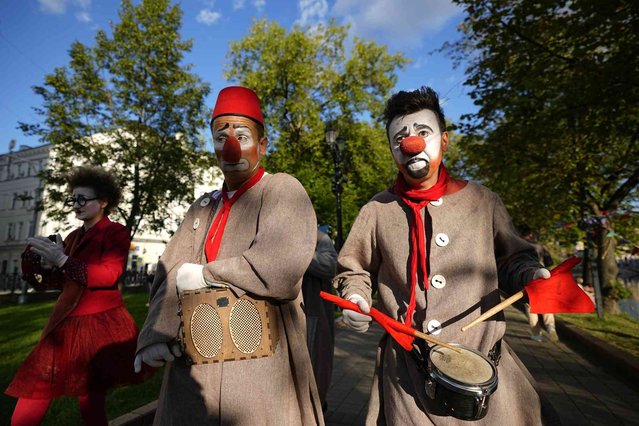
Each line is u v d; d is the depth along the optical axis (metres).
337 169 10.47
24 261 2.77
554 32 6.46
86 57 13.55
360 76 20.81
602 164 9.61
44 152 34.22
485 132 8.97
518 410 1.59
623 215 9.04
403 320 1.77
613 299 10.30
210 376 1.56
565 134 7.68
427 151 1.79
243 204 1.80
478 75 7.93
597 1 5.44
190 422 1.55
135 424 2.98
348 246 2.00
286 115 20.11
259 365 1.57
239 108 1.84
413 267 1.75
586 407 3.84
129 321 2.72
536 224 11.79
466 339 1.62
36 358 2.44
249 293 1.59
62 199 13.55
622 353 5.23
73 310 2.53
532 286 1.54
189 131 14.91
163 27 14.26
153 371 2.71
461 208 1.80
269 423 1.54
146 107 14.37
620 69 5.66
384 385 1.76
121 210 14.08
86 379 2.46
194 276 1.57
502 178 9.09
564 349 6.38
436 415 1.56
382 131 20.92
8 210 35.81
